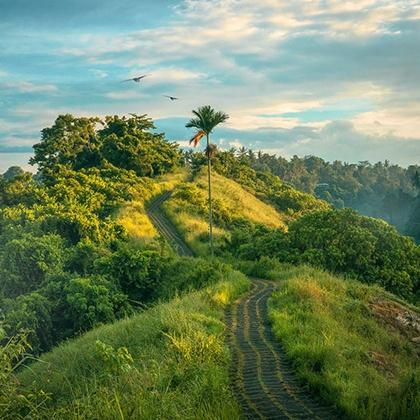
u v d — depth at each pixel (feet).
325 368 35.27
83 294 100.32
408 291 117.70
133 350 43.65
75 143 309.63
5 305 103.19
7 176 579.07
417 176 638.12
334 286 81.41
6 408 21.13
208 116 137.18
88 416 22.24
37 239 131.95
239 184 340.39
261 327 54.29
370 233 122.11
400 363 48.39
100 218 192.13
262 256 127.54
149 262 116.06
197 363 33.99
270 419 26.96
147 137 334.85
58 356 54.60
